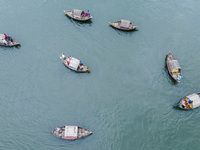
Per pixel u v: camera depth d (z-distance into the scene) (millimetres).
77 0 69875
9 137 44312
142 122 46281
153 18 65625
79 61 53094
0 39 56844
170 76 53031
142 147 43312
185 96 49719
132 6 68500
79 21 64375
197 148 43219
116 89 51375
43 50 57875
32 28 62688
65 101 49344
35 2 69562
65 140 43938
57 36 61000
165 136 44500
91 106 48750
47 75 53312
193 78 52844
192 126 45688
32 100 49312
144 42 60094
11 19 64812
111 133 44938
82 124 46281
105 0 69938
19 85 51562
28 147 43281
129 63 55844
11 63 55500
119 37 61125
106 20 64562
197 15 66750
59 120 46719
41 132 44969
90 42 59750
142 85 51969
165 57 56906
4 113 47344
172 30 62844
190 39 60719
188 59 56375
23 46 58531
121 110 48125
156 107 48406
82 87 51594
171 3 69625
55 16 65688
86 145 43719
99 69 54594
